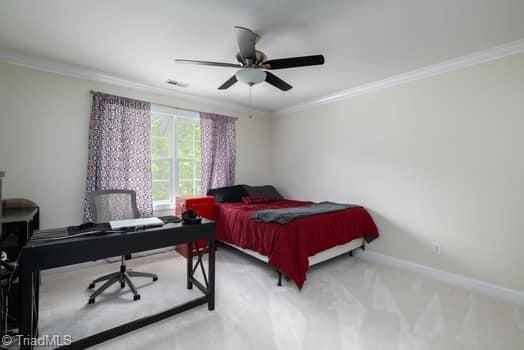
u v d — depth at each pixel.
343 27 2.04
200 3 1.77
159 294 2.38
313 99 4.07
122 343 1.71
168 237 1.89
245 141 4.64
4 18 1.96
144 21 2.00
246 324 1.92
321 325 1.91
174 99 3.77
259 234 2.77
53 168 2.83
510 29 2.05
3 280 1.79
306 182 4.32
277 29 2.08
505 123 2.35
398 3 1.74
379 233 3.29
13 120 2.62
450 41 2.26
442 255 2.74
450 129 2.69
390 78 3.11
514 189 2.31
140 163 3.36
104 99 3.09
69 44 2.37
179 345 1.69
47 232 1.73
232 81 2.50
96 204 2.39
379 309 2.13
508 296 2.31
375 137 3.35
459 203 2.63
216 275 2.82
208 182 4.09
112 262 3.17
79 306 2.15
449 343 1.72
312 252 2.60
